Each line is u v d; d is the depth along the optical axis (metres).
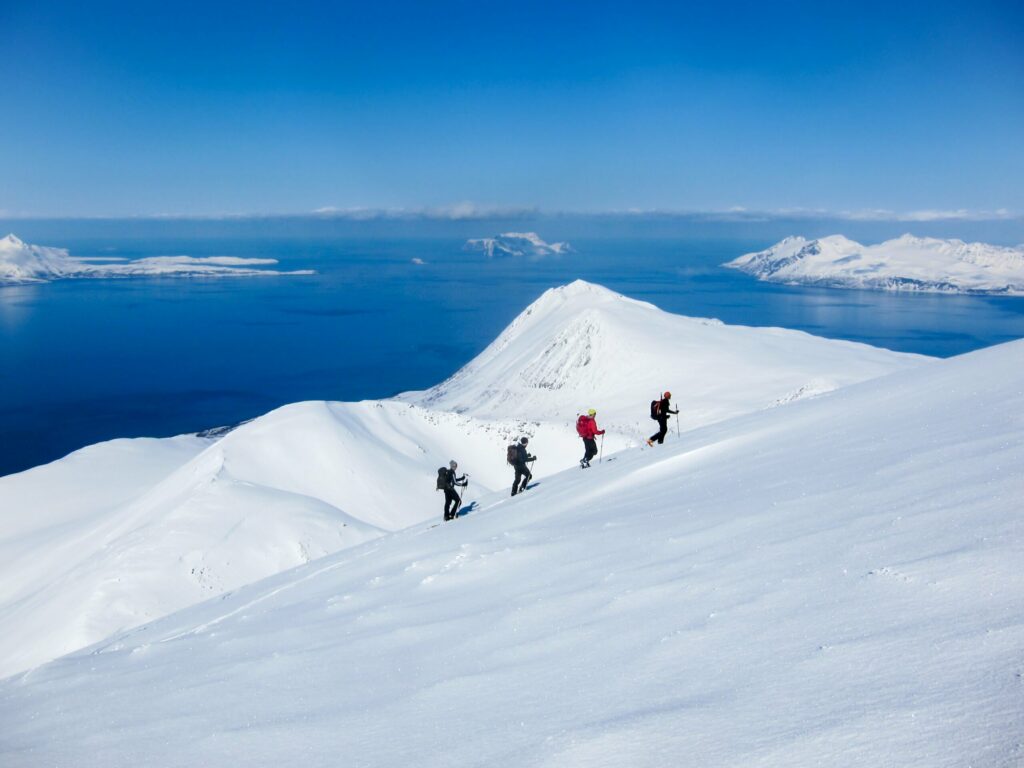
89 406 185.12
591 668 5.45
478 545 11.76
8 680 12.04
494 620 7.62
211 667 9.02
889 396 14.12
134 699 8.29
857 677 3.93
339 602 10.95
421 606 9.27
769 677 4.29
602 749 3.95
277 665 8.12
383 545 17.03
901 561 5.51
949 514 6.27
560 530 11.52
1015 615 4.04
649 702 4.50
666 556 8.01
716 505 9.80
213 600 18.00
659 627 5.86
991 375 12.93
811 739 3.38
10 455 138.88
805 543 6.82
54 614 27.98
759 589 5.99
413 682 6.39
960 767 2.76
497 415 100.75
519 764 4.08
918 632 4.23
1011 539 5.20
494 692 5.55
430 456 54.62
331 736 5.50
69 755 6.50
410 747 4.88
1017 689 3.22
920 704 3.38
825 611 5.07
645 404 79.50
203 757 5.66
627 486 14.31
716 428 18.33
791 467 10.74
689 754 3.62
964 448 8.49
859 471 9.05
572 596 7.59
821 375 77.75
